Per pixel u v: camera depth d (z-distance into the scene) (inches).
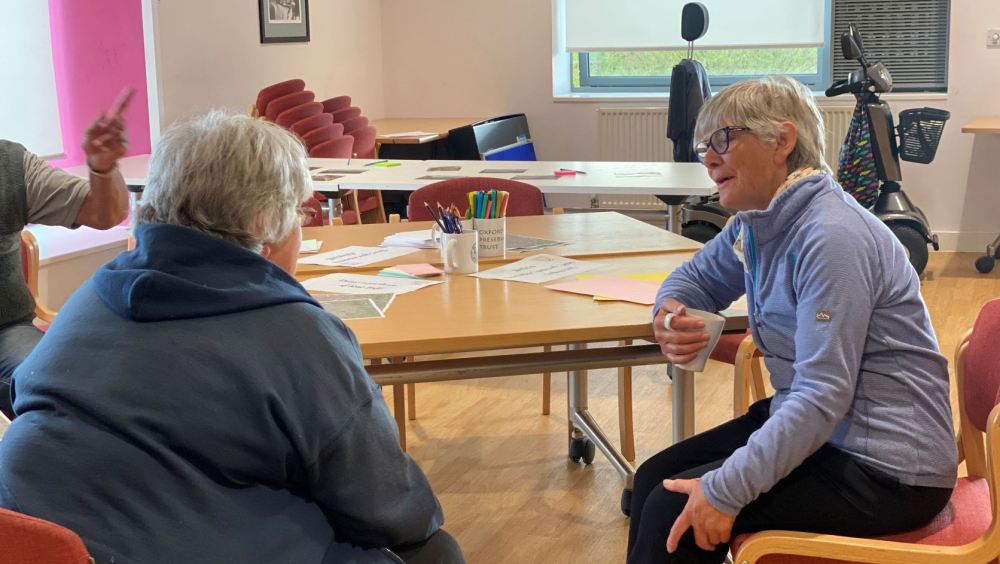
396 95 280.4
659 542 60.2
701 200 188.2
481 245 95.4
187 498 41.4
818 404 53.9
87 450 40.0
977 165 225.8
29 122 178.7
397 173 157.9
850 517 56.6
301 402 44.3
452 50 272.8
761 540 56.0
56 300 163.3
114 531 39.2
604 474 111.1
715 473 56.1
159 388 41.5
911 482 55.9
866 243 56.8
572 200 270.8
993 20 218.8
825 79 255.6
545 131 269.4
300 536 45.6
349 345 48.3
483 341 68.3
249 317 44.4
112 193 98.1
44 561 36.0
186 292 43.3
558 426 126.4
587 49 265.6
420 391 141.3
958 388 66.7
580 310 74.8
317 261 95.0
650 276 85.4
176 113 198.4
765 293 62.3
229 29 213.0
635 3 259.1
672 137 196.5
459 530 98.0
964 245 229.6
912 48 236.4
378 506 47.8
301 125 186.7
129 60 202.1
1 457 40.3
